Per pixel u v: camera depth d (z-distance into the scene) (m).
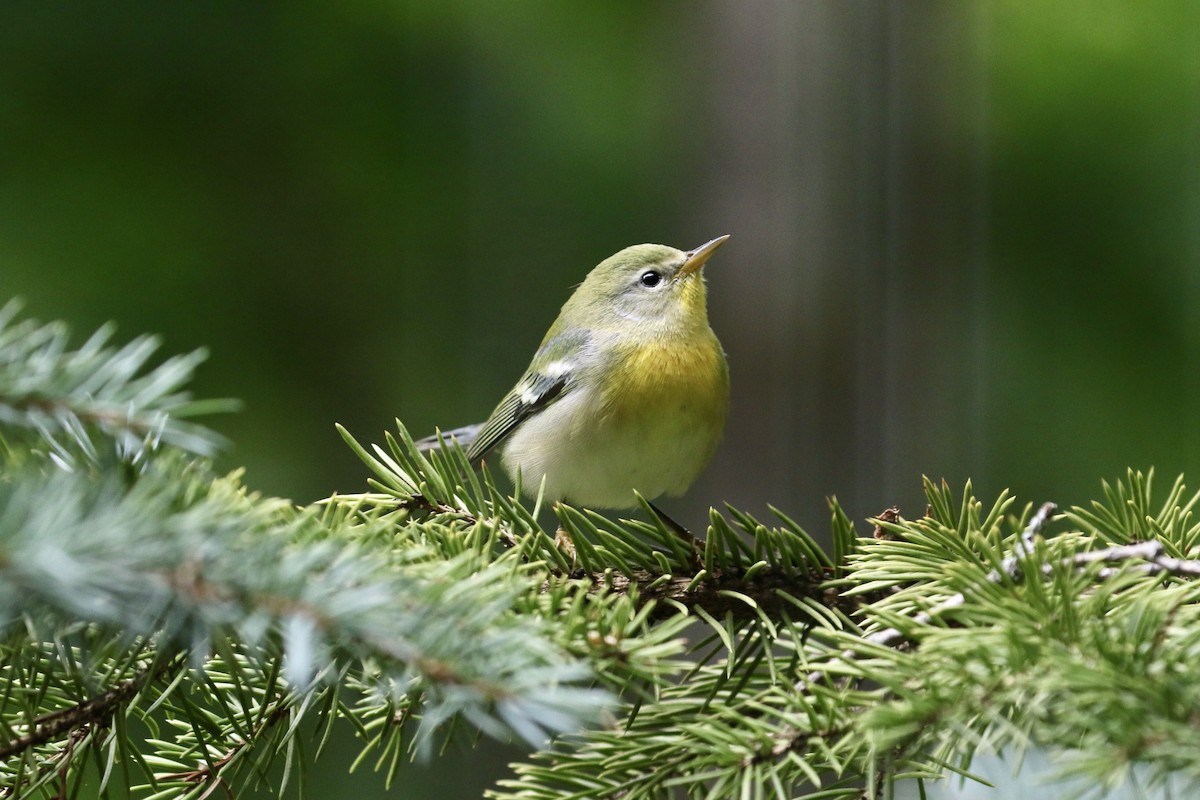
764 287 13.30
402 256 14.07
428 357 14.20
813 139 13.45
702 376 8.40
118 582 3.21
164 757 5.06
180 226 12.88
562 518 5.26
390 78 13.95
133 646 4.38
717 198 13.62
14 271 12.08
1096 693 3.38
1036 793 4.60
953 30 13.79
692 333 8.63
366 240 13.82
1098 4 13.54
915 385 13.71
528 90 14.52
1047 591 4.08
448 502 5.41
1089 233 13.62
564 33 14.58
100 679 4.47
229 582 3.31
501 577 4.20
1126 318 13.45
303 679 3.02
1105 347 13.43
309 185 13.59
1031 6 13.68
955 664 3.75
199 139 13.20
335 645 3.71
